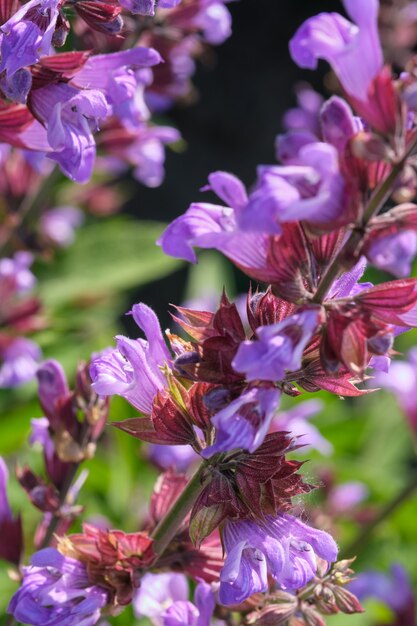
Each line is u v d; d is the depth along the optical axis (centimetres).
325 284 38
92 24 42
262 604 42
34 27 40
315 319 37
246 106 136
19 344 62
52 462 45
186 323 39
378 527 58
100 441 61
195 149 132
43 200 60
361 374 38
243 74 138
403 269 36
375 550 60
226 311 39
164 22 54
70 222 73
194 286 83
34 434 46
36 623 41
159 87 57
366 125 39
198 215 37
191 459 55
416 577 63
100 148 56
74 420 45
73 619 41
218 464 40
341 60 36
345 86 37
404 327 39
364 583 57
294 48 36
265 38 142
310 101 72
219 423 37
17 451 61
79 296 72
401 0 66
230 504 39
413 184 37
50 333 66
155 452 56
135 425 40
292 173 36
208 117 134
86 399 45
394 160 36
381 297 38
